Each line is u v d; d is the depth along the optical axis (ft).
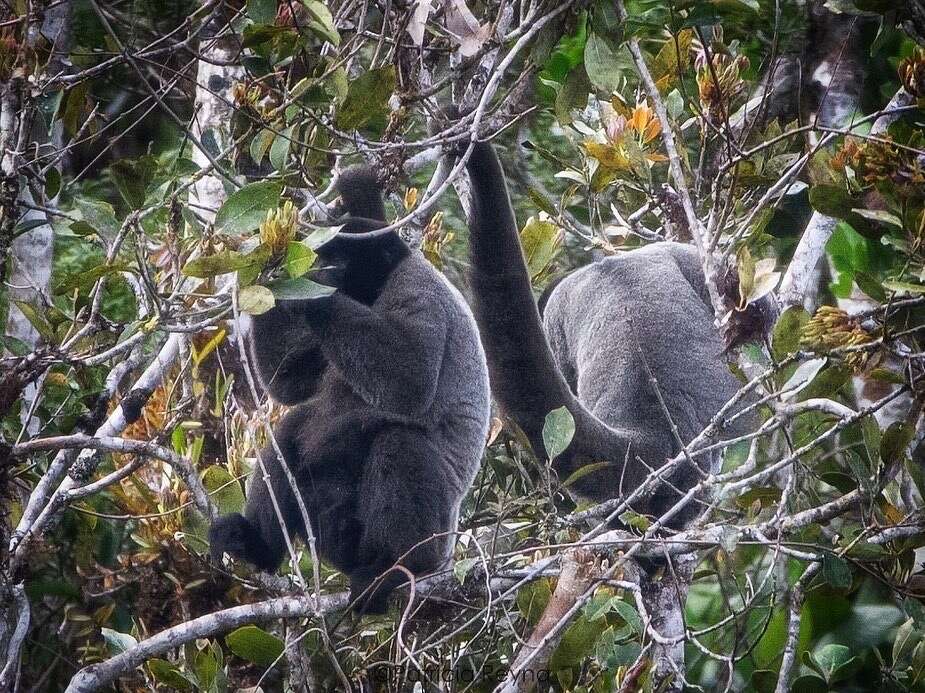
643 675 28.19
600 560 31.09
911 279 31.07
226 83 38.63
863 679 42.06
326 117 33.06
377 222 34.94
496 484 41.73
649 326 42.01
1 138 26.73
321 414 36.35
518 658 29.66
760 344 32.40
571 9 33.50
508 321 38.19
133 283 35.45
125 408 32.78
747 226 33.06
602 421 41.37
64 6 35.14
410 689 31.68
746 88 44.57
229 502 34.94
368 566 33.91
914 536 30.89
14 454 27.55
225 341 37.65
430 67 35.24
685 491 39.42
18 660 28.27
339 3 38.09
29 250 39.88
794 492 33.35
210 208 33.94
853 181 33.78
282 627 35.27
